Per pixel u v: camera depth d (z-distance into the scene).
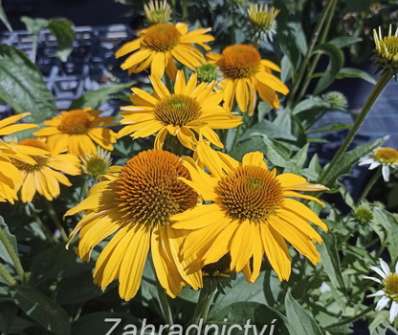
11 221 0.40
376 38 0.31
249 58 0.41
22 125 0.29
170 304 0.35
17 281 0.36
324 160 0.65
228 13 0.60
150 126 0.33
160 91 0.35
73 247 0.35
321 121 0.71
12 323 0.33
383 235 0.38
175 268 0.24
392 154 0.41
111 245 0.25
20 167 0.35
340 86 0.76
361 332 0.46
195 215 0.24
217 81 0.40
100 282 0.24
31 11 0.95
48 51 0.72
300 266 0.39
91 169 0.38
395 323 0.33
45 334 0.35
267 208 0.25
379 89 0.31
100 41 0.73
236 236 0.24
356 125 0.33
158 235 0.25
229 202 0.25
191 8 0.64
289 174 0.29
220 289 0.27
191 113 0.33
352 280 0.40
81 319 0.33
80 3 0.97
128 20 0.90
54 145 0.38
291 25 0.56
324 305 0.40
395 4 0.71
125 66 0.41
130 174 0.25
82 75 0.67
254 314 0.31
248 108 0.40
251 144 0.41
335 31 0.73
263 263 0.35
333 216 0.40
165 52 0.42
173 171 0.25
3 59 0.52
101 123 0.40
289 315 0.28
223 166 0.27
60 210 0.44
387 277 0.32
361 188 0.60
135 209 0.25
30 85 0.53
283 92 0.41
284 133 0.45
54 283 0.37
